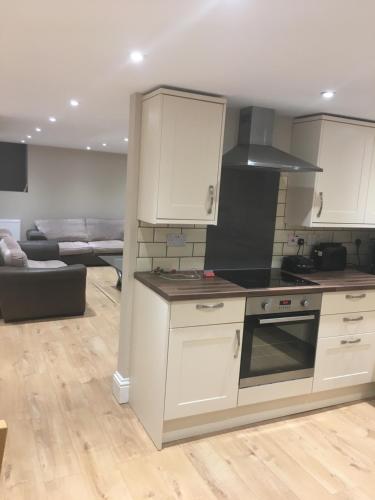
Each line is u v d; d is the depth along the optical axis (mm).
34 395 2854
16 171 7371
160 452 2326
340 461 2328
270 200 3121
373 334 2930
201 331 2350
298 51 1738
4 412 2621
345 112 2787
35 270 4230
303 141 2996
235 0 1300
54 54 1952
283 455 2359
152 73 2135
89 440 2393
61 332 4082
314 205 2918
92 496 1961
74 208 7922
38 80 2461
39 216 7672
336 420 2764
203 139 2455
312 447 2447
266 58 1842
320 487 2113
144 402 2543
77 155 7781
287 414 2787
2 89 2770
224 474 2172
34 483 2020
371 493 2088
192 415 2434
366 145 3010
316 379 2785
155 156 2385
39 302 4324
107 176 8102
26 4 1422
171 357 2293
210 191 2521
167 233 2783
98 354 3600
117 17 1492
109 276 6590
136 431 2516
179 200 2451
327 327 2750
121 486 2039
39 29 1648
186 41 1688
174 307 2252
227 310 2400
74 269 4402
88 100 2971
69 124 4270
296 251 3305
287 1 1292
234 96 2518
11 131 5203
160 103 2320
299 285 2660
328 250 3217
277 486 2104
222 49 1761
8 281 4129
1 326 4160
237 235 3041
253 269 3131
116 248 7398
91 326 4289
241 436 2525
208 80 2213
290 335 2646
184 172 2438
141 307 2609
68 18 1527
